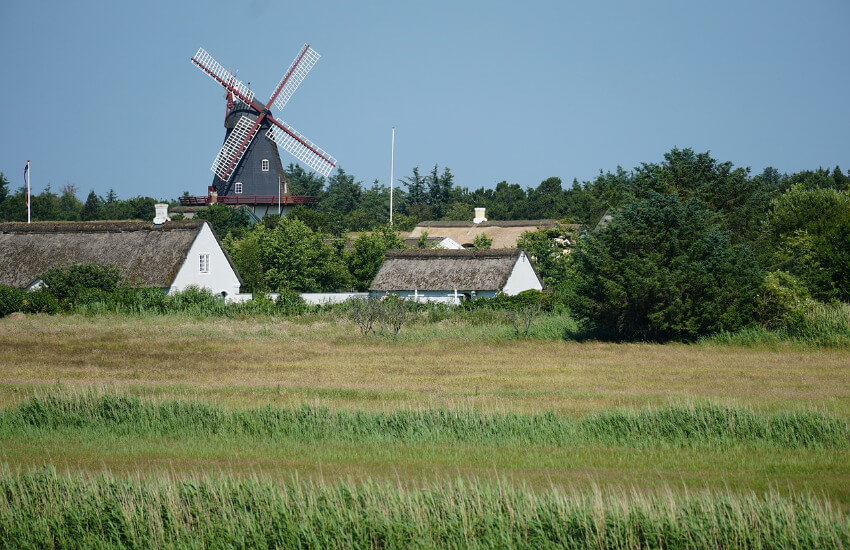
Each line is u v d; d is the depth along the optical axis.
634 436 81.56
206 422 87.25
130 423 87.94
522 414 87.81
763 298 166.00
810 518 53.84
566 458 74.56
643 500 56.38
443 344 158.25
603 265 170.12
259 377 120.00
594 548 53.69
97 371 125.12
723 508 55.69
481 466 71.94
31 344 153.75
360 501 58.62
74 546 57.91
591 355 145.25
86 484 61.88
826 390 107.81
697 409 86.19
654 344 162.12
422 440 81.44
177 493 59.59
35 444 80.81
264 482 61.28
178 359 138.38
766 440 80.38
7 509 60.16
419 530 55.19
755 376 120.38
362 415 87.31
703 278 162.62
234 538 55.72
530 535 55.28
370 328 173.62
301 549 54.81
